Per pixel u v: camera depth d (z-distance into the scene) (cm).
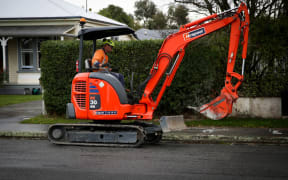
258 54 1031
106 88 695
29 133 842
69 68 1088
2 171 510
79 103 716
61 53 1088
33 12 2164
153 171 510
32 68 2161
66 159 589
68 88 1091
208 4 1166
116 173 498
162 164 554
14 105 1502
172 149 685
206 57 1032
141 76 1059
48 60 1096
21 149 680
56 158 597
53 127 730
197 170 516
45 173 499
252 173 501
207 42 1017
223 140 784
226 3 1138
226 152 654
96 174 493
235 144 749
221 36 1032
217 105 768
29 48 2164
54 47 1091
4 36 2047
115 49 1070
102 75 700
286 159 593
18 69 2166
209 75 1037
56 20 2095
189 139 793
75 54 1084
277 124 927
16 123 984
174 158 599
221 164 555
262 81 1034
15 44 2164
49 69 1095
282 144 746
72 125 707
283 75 1022
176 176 483
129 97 733
